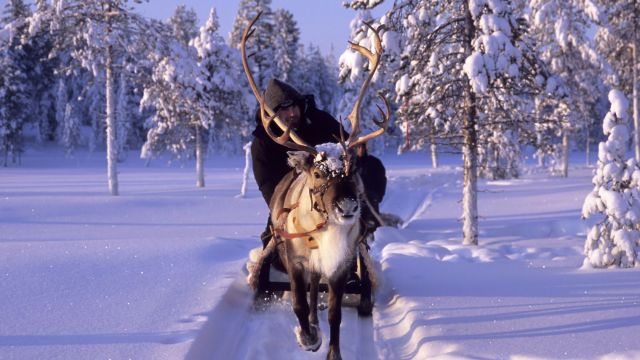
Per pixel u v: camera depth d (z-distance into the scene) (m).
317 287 5.57
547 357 4.67
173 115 32.53
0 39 26.20
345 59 12.85
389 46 12.54
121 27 26.75
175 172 52.72
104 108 76.25
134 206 22.62
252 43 52.94
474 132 13.07
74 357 4.59
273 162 6.89
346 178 4.77
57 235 15.48
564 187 27.41
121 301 6.31
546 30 31.36
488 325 5.66
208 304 6.14
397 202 24.02
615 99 9.12
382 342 5.80
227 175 46.56
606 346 4.89
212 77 35.22
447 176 39.47
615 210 8.75
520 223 16.70
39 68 75.62
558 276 8.17
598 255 8.85
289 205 5.47
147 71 30.19
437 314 6.09
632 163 8.98
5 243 10.54
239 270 8.03
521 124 13.20
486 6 12.48
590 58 30.84
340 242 4.97
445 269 8.77
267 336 5.86
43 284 7.07
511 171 35.06
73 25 26.92
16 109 67.44
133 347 4.81
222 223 18.14
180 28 69.31
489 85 12.48
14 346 4.84
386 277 8.11
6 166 67.06
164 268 8.14
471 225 12.97
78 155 76.00
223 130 36.69
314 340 5.44
